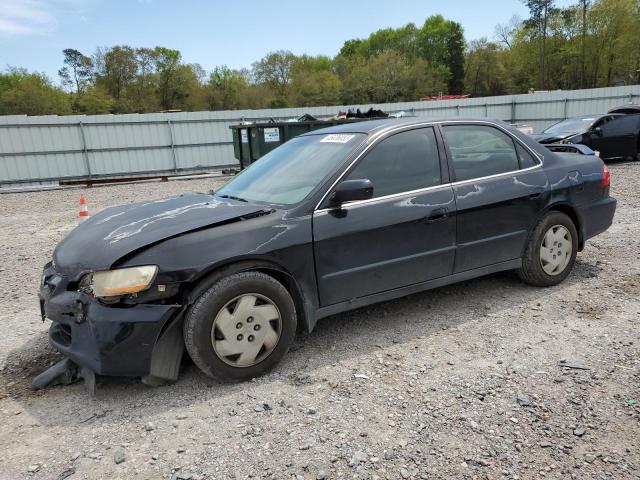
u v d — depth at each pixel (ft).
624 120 48.67
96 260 9.42
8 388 10.52
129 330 9.16
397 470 7.50
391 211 11.72
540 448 7.88
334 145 12.46
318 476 7.43
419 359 11.02
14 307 15.84
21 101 175.63
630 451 7.71
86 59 216.13
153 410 9.41
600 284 15.15
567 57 209.36
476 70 285.84
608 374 9.98
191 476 7.55
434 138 12.90
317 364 10.98
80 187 61.87
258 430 8.63
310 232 10.75
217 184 57.52
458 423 8.59
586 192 15.19
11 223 34.53
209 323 9.75
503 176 13.66
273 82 240.12
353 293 11.51
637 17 182.80
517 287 15.20
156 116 72.23
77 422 9.13
